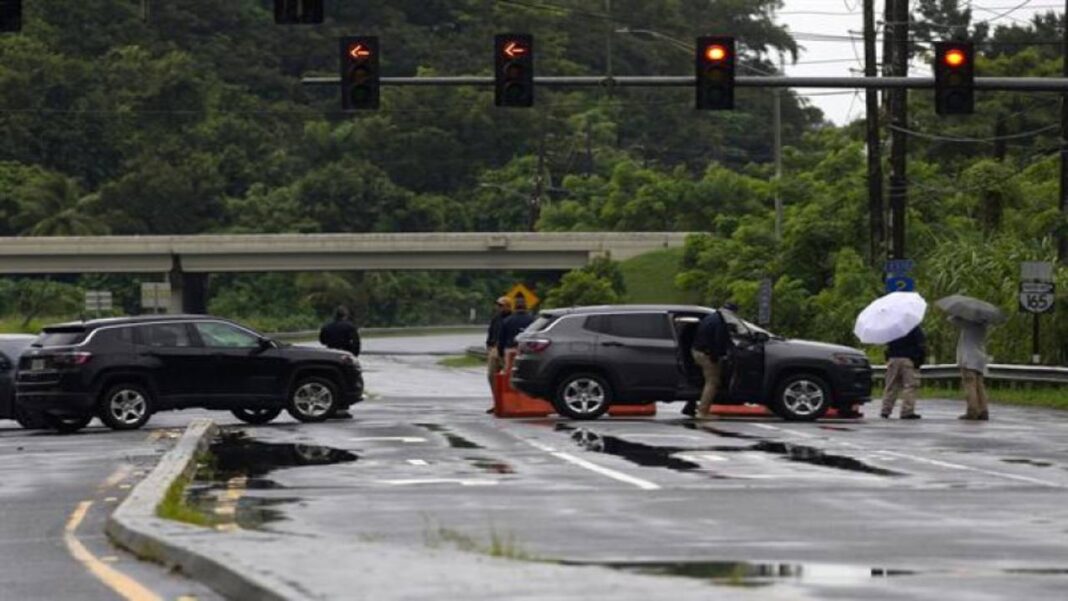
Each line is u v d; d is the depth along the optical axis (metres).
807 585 32.09
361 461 63.97
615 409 93.75
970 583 32.69
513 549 36.56
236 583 31.66
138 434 81.38
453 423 85.88
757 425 83.94
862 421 88.19
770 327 186.12
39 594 33.78
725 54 91.62
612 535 41.81
